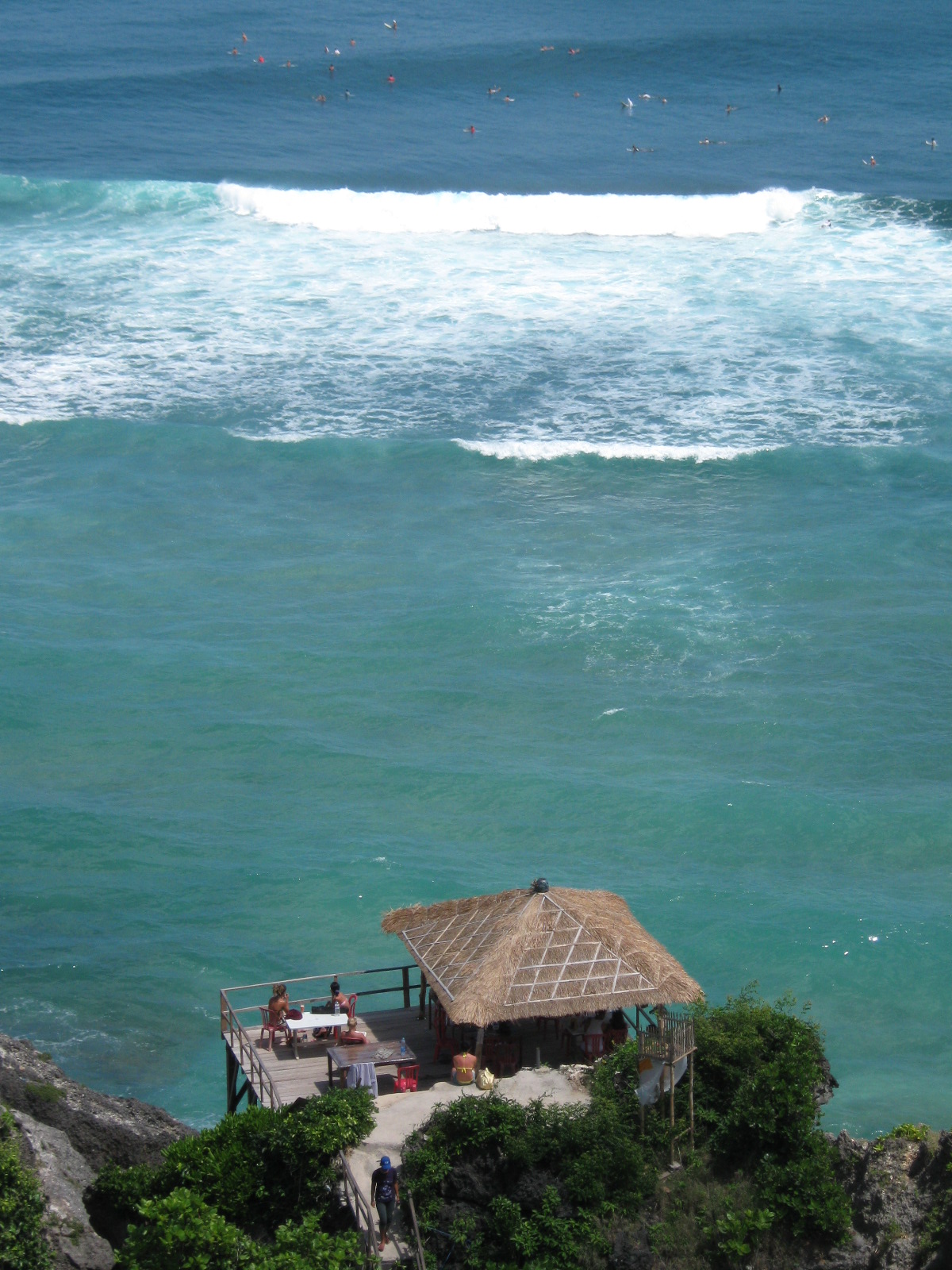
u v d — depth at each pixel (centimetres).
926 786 4706
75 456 6912
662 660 5412
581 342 7981
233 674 5331
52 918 4119
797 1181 2353
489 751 4906
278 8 17488
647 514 6481
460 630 5603
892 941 4012
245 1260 2264
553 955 2650
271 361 7775
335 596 5872
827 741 4941
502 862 4347
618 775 4778
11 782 4731
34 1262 2450
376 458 6900
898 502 6538
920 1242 2247
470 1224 2317
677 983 2620
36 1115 2958
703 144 12000
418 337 8025
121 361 7762
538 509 6531
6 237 9288
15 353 7794
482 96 13600
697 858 4384
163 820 4553
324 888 4231
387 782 4744
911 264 9006
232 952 3991
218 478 6762
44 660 5384
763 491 6656
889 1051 3672
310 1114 2481
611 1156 2372
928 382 7569
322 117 12838
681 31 15775
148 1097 3481
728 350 7900
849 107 13288
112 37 15938
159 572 6044
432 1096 2623
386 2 17825
